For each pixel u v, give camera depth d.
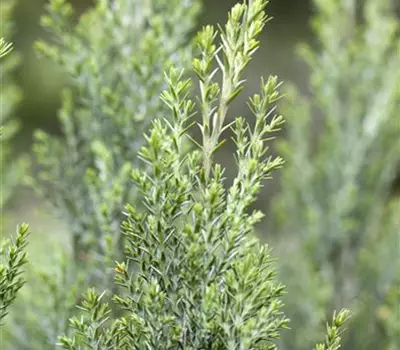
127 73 4.29
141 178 2.47
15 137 11.25
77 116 4.80
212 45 2.45
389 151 6.07
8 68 5.61
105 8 4.42
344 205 5.95
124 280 2.49
